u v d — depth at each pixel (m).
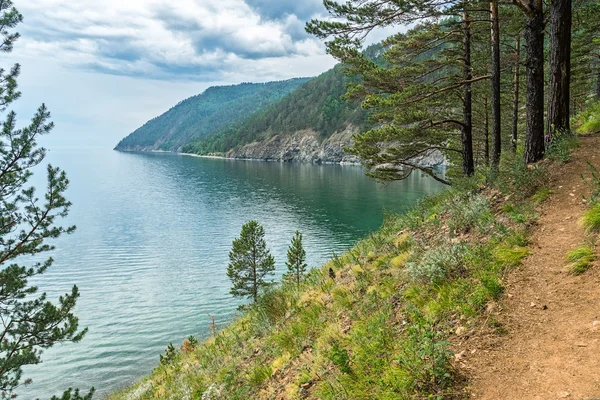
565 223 6.38
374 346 5.05
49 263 11.17
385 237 11.23
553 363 3.77
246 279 28.89
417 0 10.33
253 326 11.13
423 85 14.51
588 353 3.74
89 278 47.97
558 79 9.55
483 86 22.28
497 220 7.43
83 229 78.50
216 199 111.25
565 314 4.41
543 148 9.55
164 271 49.56
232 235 69.12
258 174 172.62
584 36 21.48
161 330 32.53
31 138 10.20
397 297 6.61
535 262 5.62
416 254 7.82
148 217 90.50
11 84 9.84
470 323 4.77
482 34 15.88
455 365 4.14
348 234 60.47
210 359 11.22
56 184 10.68
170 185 157.00
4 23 9.38
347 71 15.98
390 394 3.94
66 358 28.52
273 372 6.88
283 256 49.84
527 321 4.51
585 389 3.32
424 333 4.20
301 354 6.85
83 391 24.33
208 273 48.06
